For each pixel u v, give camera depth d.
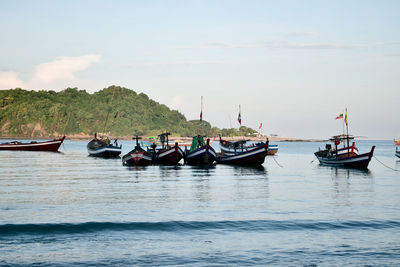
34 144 111.06
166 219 21.78
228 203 27.06
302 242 17.95
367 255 16.33
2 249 16.66
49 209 24.56
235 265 15.16
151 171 51.62
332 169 57.88
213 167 58.75
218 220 21.64
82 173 48.38
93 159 77.62
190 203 26.98
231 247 17.19
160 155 60.91
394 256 16.22
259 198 29.39
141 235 18.88
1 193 31.36
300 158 94.62
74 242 17.73
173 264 15.18
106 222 20.92
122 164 62.50
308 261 15.62
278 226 20.61
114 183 38.28
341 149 65.56
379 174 50.16
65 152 112.31
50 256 15.87
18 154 94.81
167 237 18.59
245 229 20.02
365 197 30.31
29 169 53.66
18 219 21.50
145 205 26.14
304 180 42.38
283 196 30.48
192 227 20.28
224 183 38.84
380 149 178.50
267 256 16.11
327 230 19.98
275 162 76.75
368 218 22.44
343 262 15.56
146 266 14.96
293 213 23.67
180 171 51.94
